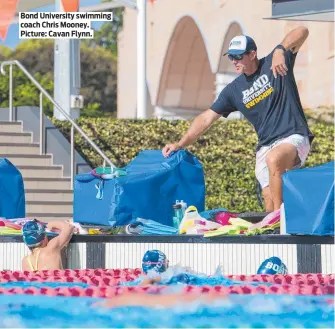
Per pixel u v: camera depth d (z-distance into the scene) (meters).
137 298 21.39
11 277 26.83
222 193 53.47
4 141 52.16
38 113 53.06
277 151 30.81
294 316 19.31
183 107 101.44
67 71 56.50
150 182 32.97
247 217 35.88
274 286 22.72
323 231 27.53
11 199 37.50
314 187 27.77
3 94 132.38
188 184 34.06
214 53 85.56
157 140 54.12
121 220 32.38
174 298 21.30
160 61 97.19
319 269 28.03
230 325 18.45
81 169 50.94
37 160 51.41
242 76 32.47
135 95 109.69
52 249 30.02
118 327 18.36
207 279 24.19
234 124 54.56
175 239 29.84
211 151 53.88
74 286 24.30
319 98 76.06
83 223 34.19
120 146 53.84
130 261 30.36
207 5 86.69
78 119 54.47
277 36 77.56
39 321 19.11
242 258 29.00
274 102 31.66
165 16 95.44
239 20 81.75
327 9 42.09
